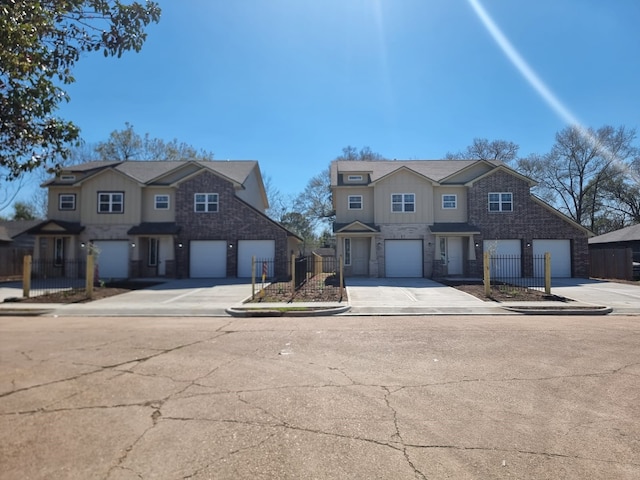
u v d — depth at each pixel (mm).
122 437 4164
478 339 9023
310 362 7059
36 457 3758
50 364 6914
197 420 4586
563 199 44312
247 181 29922
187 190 26438
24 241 34000
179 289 19891
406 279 24391
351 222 26531
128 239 26266
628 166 40312
